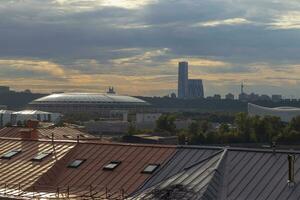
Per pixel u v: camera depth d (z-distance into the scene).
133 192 64.31
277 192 57.78
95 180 69.00
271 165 62.06
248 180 60.78
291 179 58.41
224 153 65.81
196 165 66.06
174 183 62.97
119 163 71.44
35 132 98.06
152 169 67.81
